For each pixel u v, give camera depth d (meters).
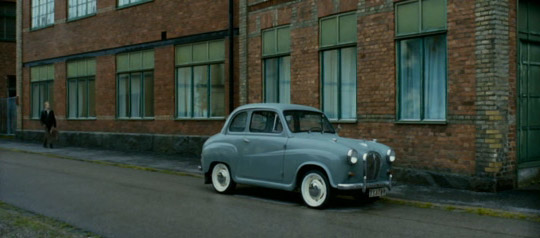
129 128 20.17
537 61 10.95
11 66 30.89
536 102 10.91
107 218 7.61
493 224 7.23
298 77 13.74
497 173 9.70
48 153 18.52
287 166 8.79
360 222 7.38
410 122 11.08
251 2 15.23
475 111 9.94
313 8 13.29
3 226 6.66
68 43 23.41
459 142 10.21
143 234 6.63
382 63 11.67
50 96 24.89
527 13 10.61
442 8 10.55
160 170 13.72
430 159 10.73
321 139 8.59
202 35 17.30
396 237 6.48
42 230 6.49
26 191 10.04
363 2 12.06
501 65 9.79
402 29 11.30
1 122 29.42
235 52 16.27
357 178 8.25
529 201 8.83
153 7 19.11
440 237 6.48
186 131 17.86
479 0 9.90
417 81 11.12
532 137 10.77
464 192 9.77
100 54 21.59
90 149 20.44
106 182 11.44
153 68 19.20
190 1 17.69
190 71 17.89
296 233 6.69
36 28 25.61
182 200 9.21
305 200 8.57
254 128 9.53
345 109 12.74
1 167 14.11
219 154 9.98
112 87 20.95
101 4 21.45
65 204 8.70
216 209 8.36
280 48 14.36
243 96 15.47
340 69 12.84
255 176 9.34
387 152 8.80
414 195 9.51
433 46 10.84
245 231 6.80
